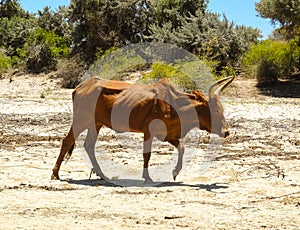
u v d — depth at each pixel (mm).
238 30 38500
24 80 40031
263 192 9633
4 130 17625
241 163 12562
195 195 9391
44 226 7164
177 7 41844
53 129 17984
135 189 9906
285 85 35500
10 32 51250
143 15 42938
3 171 11297
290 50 36781
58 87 36406
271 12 37531
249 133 17922
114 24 43438
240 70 38500
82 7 44000
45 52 43969
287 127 19594
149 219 7680
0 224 7207
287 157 13508
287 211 8273
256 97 31750
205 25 38062
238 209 8367
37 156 13250
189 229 7191
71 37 46062
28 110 23250
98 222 7473
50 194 9289
